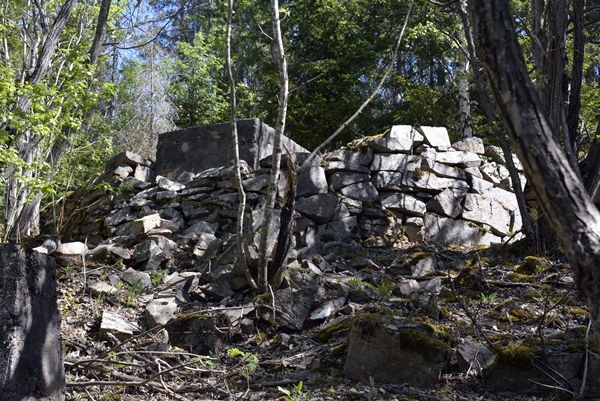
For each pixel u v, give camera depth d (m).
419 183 9.54
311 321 6.12
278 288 6.64
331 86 16.89
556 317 5.62
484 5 2.41
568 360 4.52
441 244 9.22
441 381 4.73
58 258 7.41
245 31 25.34
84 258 7.55
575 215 2.19
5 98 8.46
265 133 10.13
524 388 4.58
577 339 4.77
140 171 10.78
